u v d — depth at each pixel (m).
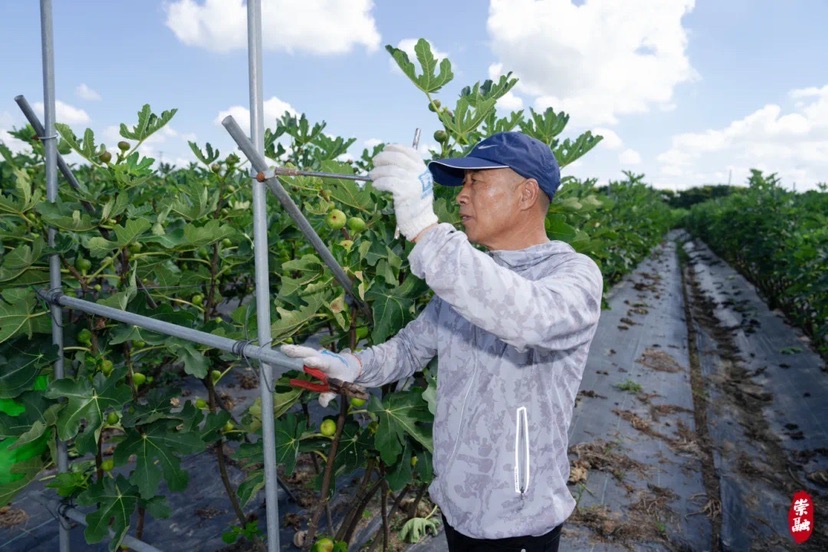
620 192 15.78
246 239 3.19
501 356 1.55
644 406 6.77
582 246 2.66
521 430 1.54
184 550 3.57
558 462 1.60
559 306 1.30
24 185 2.26
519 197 1.57
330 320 2.55
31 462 2.32
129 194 2.85
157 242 2.43
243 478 4.39
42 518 3.85
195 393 5.74
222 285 4.13
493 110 2.63
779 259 10.95
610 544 3.94
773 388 7.84
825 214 12.11
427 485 3.47
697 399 7.27
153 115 2.55
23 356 2.31
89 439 2.16
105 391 2.23
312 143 3.62
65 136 2.38
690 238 40.47
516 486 1.53
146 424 2.34
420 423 2.31
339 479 4.38
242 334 2.53
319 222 3.35
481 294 1.25
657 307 13.31
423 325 1.93
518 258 1.58
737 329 11.58
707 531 4.27
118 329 2.30
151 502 2.30
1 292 2.34
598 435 5.74
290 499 4.07
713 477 5.12
